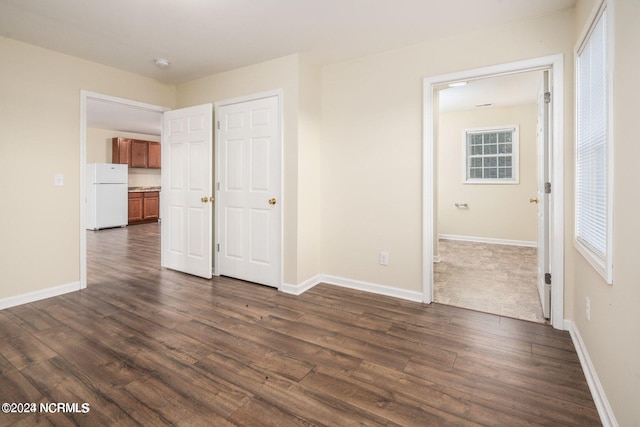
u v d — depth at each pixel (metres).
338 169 3.43
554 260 2.45
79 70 3.24
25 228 2.94
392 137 3.11
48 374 1.87
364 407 1.61
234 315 2.72
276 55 3.18
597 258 1.74
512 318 2.65
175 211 4.00
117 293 3.23
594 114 1.85
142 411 1.57
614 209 1.48
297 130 3.19
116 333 2.38
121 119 6.73
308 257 3.40
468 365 1.98
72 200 3.24
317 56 3.20
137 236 6.64
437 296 3.19
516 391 1.73
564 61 2.38
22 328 2.44
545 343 2.24
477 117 6.09
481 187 6.11
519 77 4.21
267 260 3.44
